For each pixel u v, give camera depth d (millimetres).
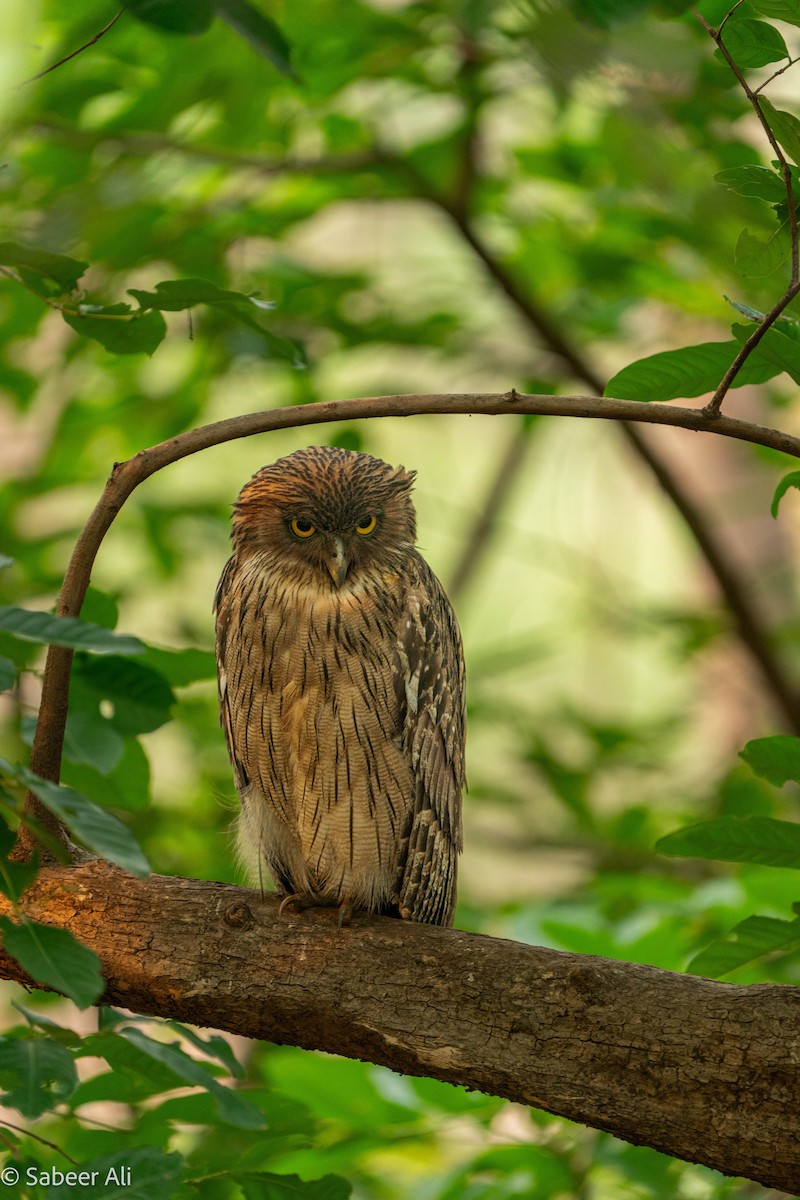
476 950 5984
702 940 8883
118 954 6270
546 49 8219
